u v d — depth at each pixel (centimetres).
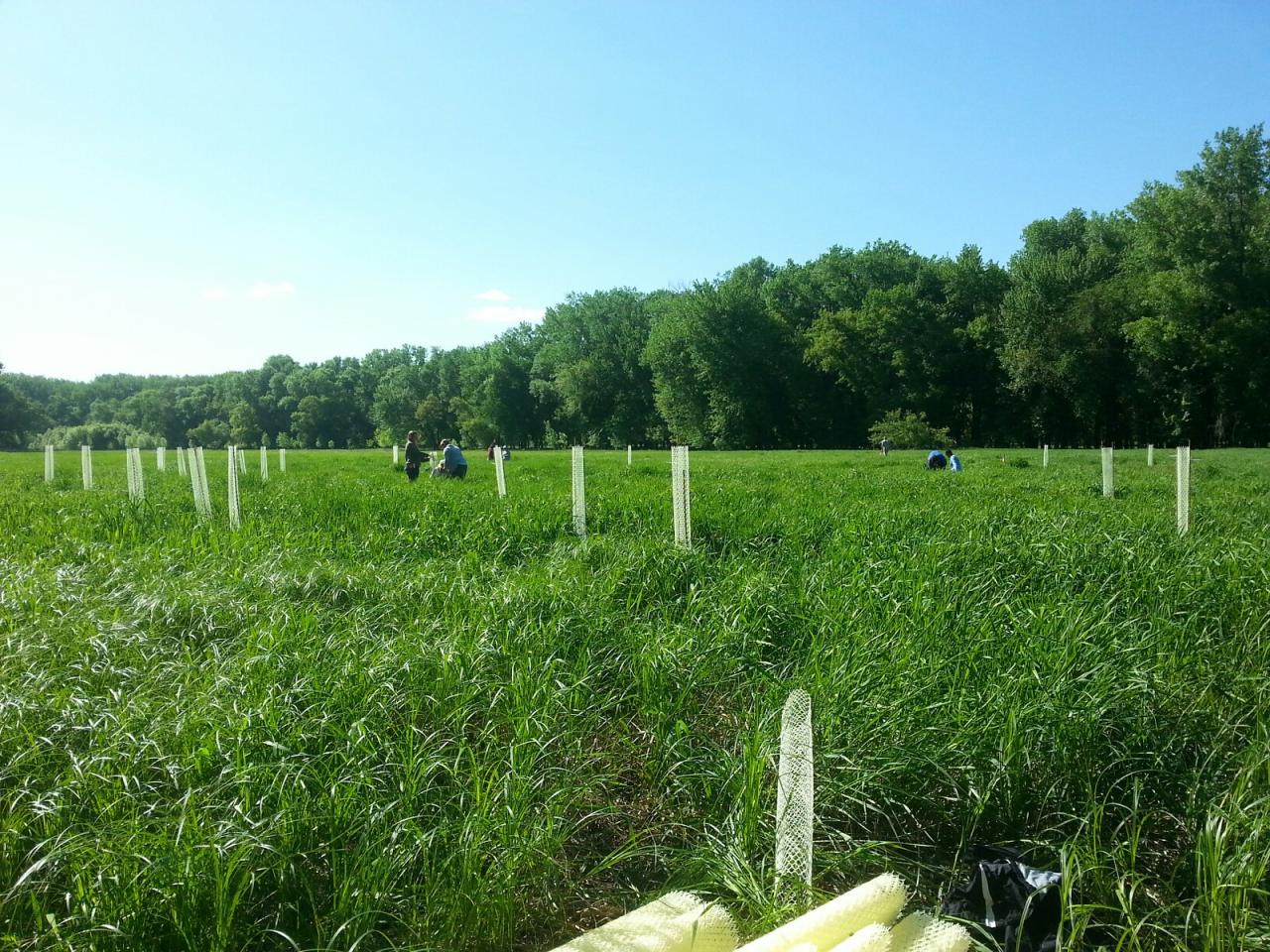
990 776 445
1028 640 596
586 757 484
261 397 15775
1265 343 5747
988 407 7781
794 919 318
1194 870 397
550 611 706
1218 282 5697
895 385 7738
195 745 439
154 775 429
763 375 8106
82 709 490
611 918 387
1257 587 759
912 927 307
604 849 441
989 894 362
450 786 438
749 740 469
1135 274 6581
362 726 465
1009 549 933
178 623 686
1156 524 1177
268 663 555
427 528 1147
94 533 1165
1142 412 6900
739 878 373
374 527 1195
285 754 440
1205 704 541
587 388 9675
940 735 481
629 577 845
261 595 761
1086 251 7444
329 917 332
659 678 558
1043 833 439
